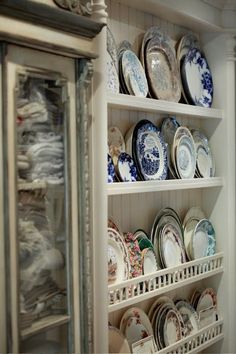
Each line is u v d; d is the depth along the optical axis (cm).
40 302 157
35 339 154
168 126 261
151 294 229
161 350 238
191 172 265
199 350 265
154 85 244
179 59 267
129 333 231
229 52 283
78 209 169
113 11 231
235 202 286
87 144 172
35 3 147
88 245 174
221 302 288
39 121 157
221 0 273
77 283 169
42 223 158
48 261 160
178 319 257
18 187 149
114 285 209
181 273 253
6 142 144
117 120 233
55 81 161
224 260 287
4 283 145
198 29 281
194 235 268
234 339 286
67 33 162
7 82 144
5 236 145
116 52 225
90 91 182
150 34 245
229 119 285
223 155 287
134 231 243
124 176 224
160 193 261
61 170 165
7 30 142
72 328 167
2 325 144
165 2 239
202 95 280
